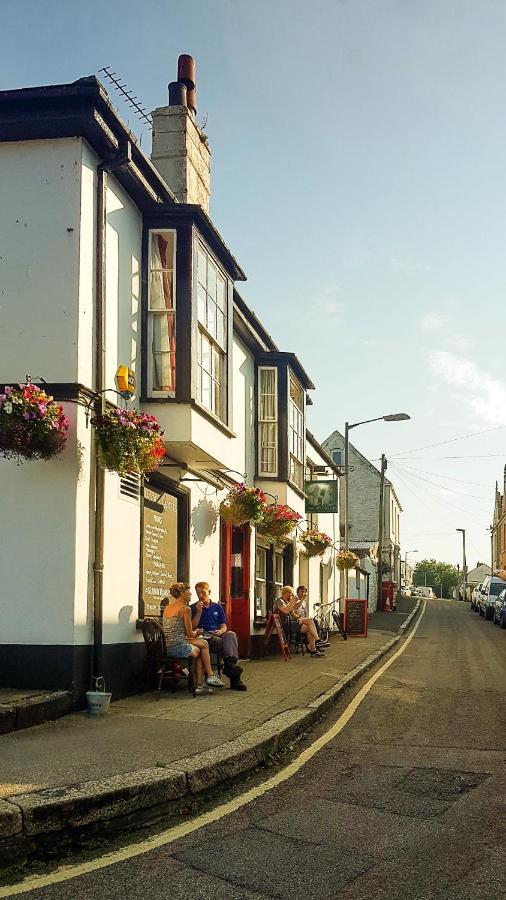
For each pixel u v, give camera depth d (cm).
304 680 1280
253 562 1758
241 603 1641
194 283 1148
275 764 777
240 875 487
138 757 692
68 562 915
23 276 963
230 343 1341
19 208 976
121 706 965
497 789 678
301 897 454
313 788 689
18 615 913
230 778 705
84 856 538
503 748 838
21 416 858
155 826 597
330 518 2909
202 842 551
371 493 6028
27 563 920
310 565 2450
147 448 959
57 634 908
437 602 6712
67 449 927
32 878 494
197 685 1103
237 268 1353
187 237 1148
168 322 1139
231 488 1571
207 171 1576
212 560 1475
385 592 4519
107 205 1035
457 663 1720
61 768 646
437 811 616
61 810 545
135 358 1111
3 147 989
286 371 1833
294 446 1931
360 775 729
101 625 954
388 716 1028
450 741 874
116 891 465
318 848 534
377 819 597
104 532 981
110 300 1038
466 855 517
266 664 1542
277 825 585
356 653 1844
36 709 838
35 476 929
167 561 1236
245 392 1748
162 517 1219
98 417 953
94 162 1005
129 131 1017
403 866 500
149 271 1144
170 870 498
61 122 964
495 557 8006
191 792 646
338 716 1027
